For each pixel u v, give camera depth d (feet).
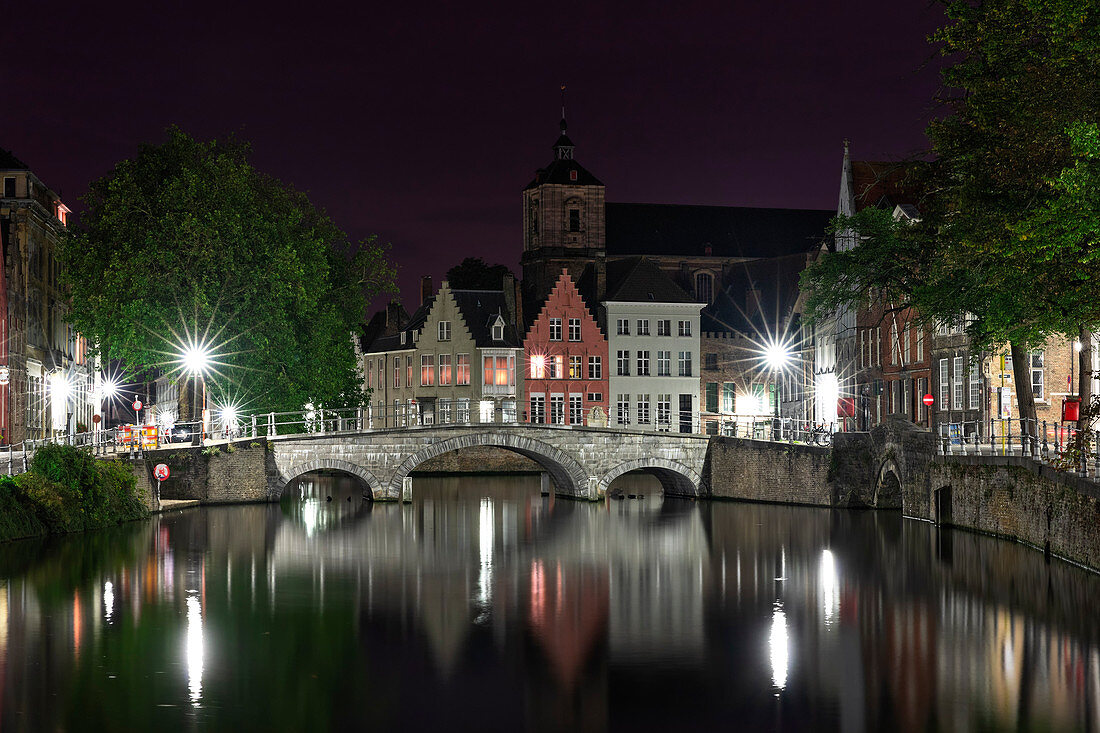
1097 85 119.65
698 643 107.45
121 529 172.45
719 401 364.99
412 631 112.16
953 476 172.14
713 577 142.82
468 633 111.55
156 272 209.77
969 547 153.17
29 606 118.62
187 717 85.15
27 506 158.40
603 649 105.29
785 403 355.15
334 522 199.41
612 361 351.67
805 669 97.86
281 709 87.25
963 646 104.06
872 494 209.46
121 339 210.59
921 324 162.20
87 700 88.28
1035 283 126.82
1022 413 152.87
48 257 273.33
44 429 264.31
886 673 96.32
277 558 155.02
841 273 182.39
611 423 349.61
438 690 92.68
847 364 291.17
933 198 153.17
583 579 142.20
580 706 88.58
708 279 407.44
